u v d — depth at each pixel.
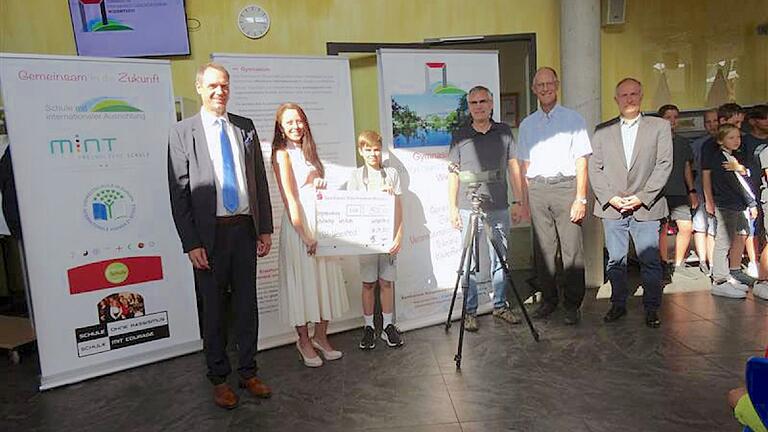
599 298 4.49
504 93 5.43
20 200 3.05
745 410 1.12
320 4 4.72
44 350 3.15
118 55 4.47
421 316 3.94
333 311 3.30
